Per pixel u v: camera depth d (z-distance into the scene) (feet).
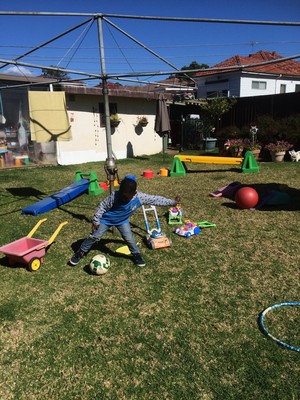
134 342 9.30
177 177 31.76
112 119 43.73
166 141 54.65
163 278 12.53
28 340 9.52
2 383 8.11
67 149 41.22
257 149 41.11
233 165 38.17
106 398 7.62
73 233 17.28
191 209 20.92
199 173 33.71
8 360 8.81
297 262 13.52
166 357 8.73
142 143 49.49
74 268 13.50
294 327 9.70
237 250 14.75
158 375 8.18
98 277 12.73
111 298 11.36
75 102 40.83
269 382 7.87
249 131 43.83
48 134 20.80
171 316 10.35
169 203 13.58
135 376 8.18
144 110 48.88
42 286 12.25
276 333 9.49
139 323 10.07
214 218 19.10
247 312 10.45
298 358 8.55
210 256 14.21
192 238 16.19
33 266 13.32
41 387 7.97
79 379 8.16
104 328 9.90
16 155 40.55
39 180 31.50
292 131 39.78
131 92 44.57
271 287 11.78
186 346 9.09
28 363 8.70
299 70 89.86
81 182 26.63
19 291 11.96
